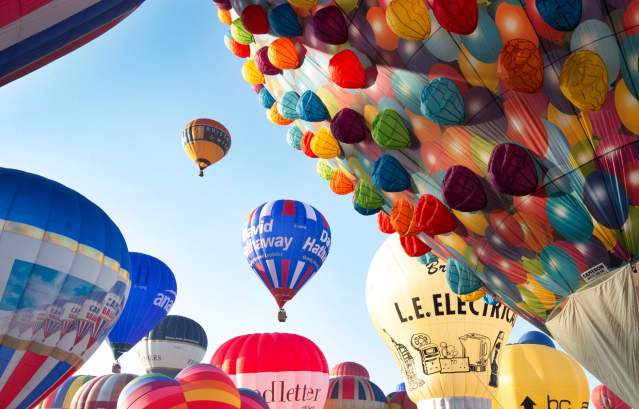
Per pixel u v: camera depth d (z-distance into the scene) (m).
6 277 16.97
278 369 26.23
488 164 8.14
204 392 20.03
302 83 10.16
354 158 10.33
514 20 7.46
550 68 7.42
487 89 7.86
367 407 33.69
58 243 17.83
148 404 19.47
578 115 7.44
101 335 18.98
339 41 8.76
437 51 8.00
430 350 19.72
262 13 9.67
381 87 8.76
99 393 29.52
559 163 7.70
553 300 8.59
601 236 7.79
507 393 25.78
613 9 7.16
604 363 8.09
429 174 9.01
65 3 15.84
